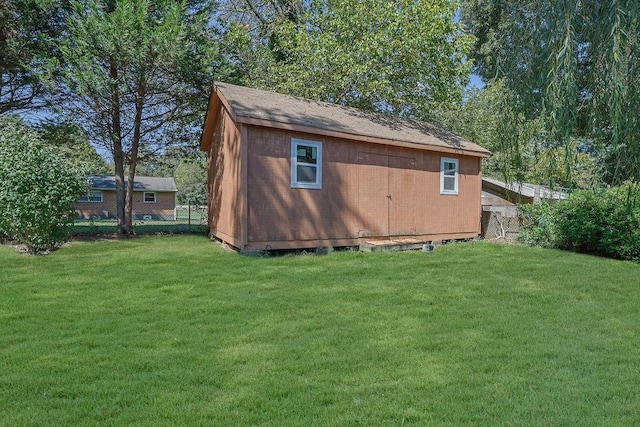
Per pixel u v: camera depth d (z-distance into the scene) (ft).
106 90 34.58
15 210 26.73
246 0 56.34
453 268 24.64
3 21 33.94
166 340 12.73
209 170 39.96
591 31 13.53
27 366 10.77
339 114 35.99
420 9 45.50
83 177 30.76
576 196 32.42
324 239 30.68
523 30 15.11
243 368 10.86
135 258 26.78
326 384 10.04
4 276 21.30
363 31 46.91
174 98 41.01
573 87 13.35
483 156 40.60
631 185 14.52
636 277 22.75
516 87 15.21
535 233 35.96
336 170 31.22
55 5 35.88
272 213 28.35
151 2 36.63
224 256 27.48
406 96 50.57
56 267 23.68
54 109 36.65
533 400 9.41
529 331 13.94
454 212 39.11
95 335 13.08
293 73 48.73
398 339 13.03
